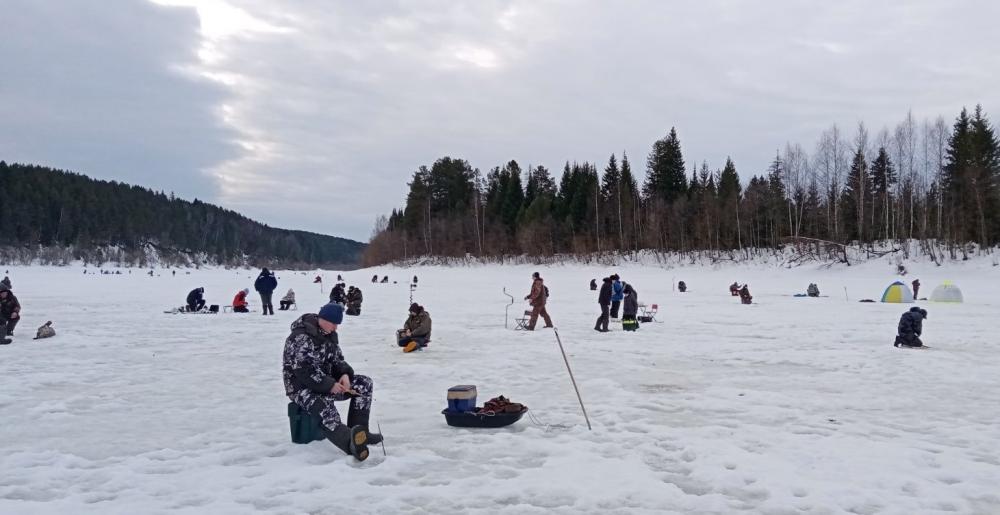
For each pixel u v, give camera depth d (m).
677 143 91.44
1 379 10.82
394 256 115.25
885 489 5.47
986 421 7.96
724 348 14.97
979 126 64.31
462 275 78.56
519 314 25.55
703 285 49.56
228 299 38.41
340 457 6.40
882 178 71.50
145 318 23.14
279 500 5.19
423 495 5.32
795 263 60.50
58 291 44.62
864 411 8.50
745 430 7.44
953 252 52.75
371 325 21.06
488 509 5.02
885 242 63.19
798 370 11.90
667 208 81.81
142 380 10.84
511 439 7.08
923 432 7.41
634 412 8.38
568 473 5.87
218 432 7.39
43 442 6.99
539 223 91.19
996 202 57.34
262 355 13.88
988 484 5.59
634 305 19.20
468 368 12.12
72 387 10.21
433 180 120.31
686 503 5.14
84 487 5.53
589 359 13.30
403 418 8.13
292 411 6.85
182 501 5.17
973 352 14.19
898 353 14.04
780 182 78.38
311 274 111.75
